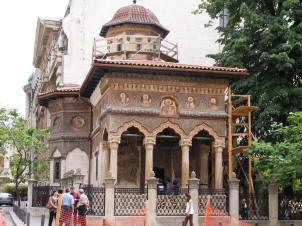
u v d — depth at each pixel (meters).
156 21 38.22
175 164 33.69
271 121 30.86
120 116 28.48
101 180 30.55
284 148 23.11
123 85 28.78
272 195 25.42
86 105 36.88
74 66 43.28
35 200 32.00
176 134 31.59
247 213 25.27
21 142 41.06
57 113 37.81
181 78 29.50
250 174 29.52
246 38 31.17
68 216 20.75
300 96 30.58
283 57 29.39
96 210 23.88
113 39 36.81
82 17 44.03
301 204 25.95
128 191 24.25
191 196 23.89
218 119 29.81
